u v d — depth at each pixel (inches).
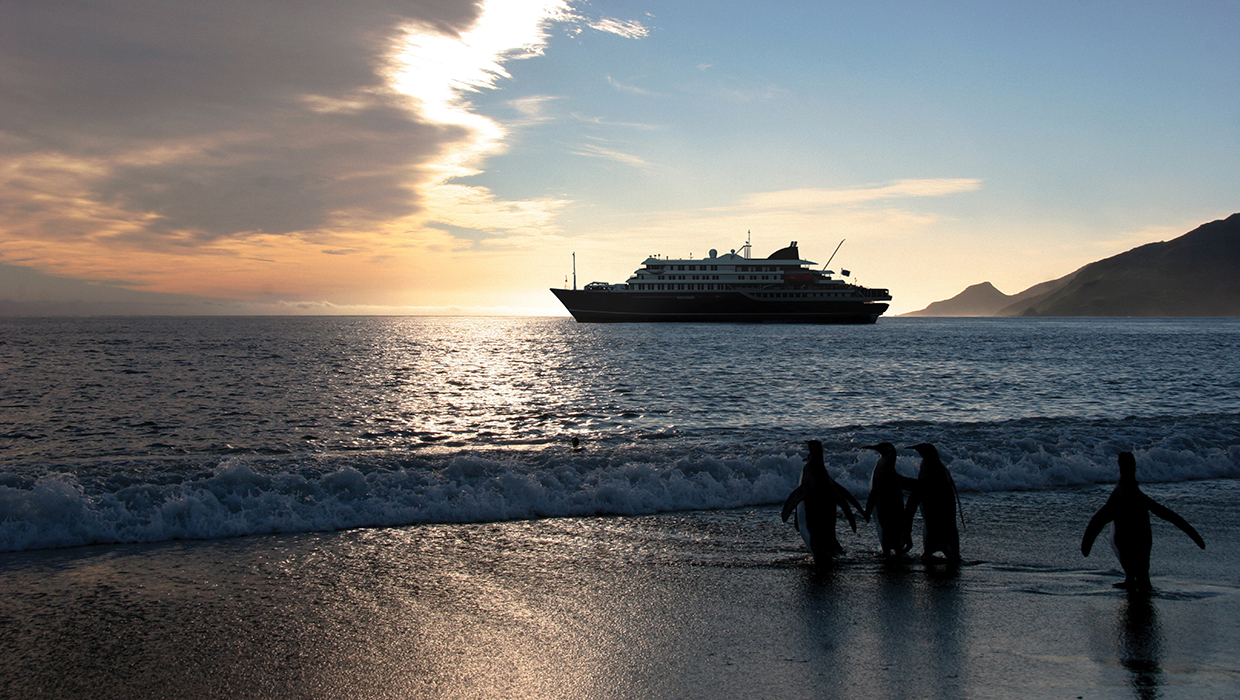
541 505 394.3
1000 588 272.4
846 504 306.3
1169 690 185.0
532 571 293.1
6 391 1341.0
